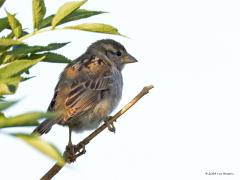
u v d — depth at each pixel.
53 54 6.57
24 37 5.82
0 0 5.79
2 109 3.79
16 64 4.88
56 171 6.86
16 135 3.56
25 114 3.80
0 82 4.86
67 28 5.73
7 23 6.09
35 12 5.78
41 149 3.49
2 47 5.90
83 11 6.04
